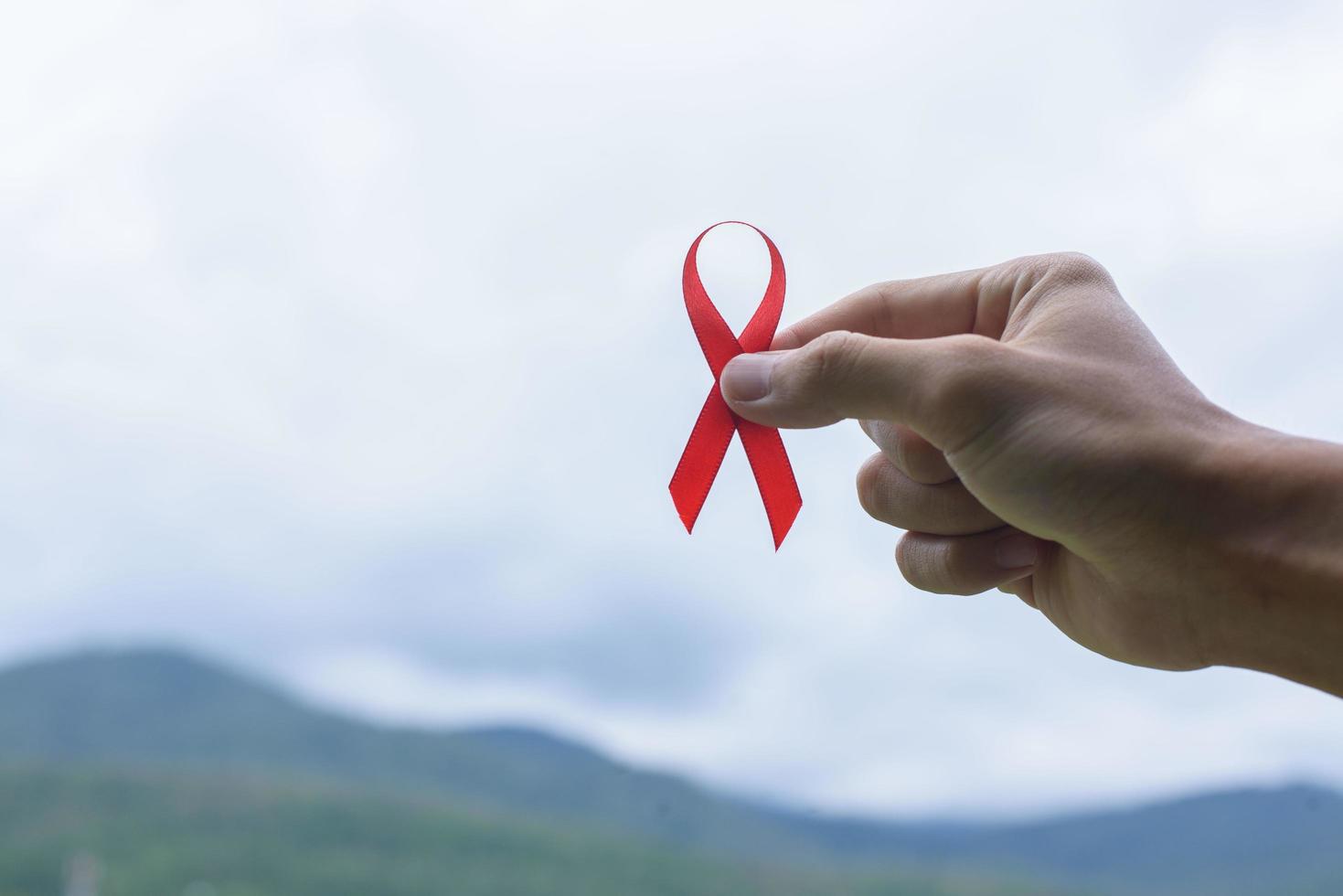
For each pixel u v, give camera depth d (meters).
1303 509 0.75
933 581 1.08
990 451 0.83
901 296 1.11
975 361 0.83
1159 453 0.78
